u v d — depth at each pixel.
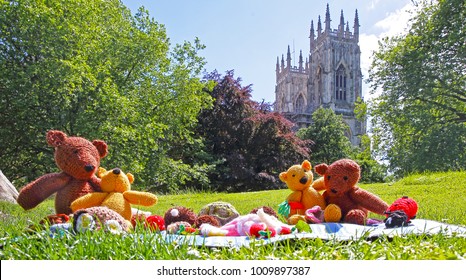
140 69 21.77
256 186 29.48
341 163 5.01
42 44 17.03
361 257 2.96
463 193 9.95
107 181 4.43
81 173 4.48
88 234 3.14
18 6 16.77
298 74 79.88
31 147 18.69
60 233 3.32
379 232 3.84
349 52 70.38
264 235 3.67
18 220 5.70
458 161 23.00
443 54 24.88
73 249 2.99
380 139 27.69
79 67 16.59
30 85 16.75
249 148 30.52
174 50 24.80
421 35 26.31
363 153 30.56
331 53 69.19
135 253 2.92
